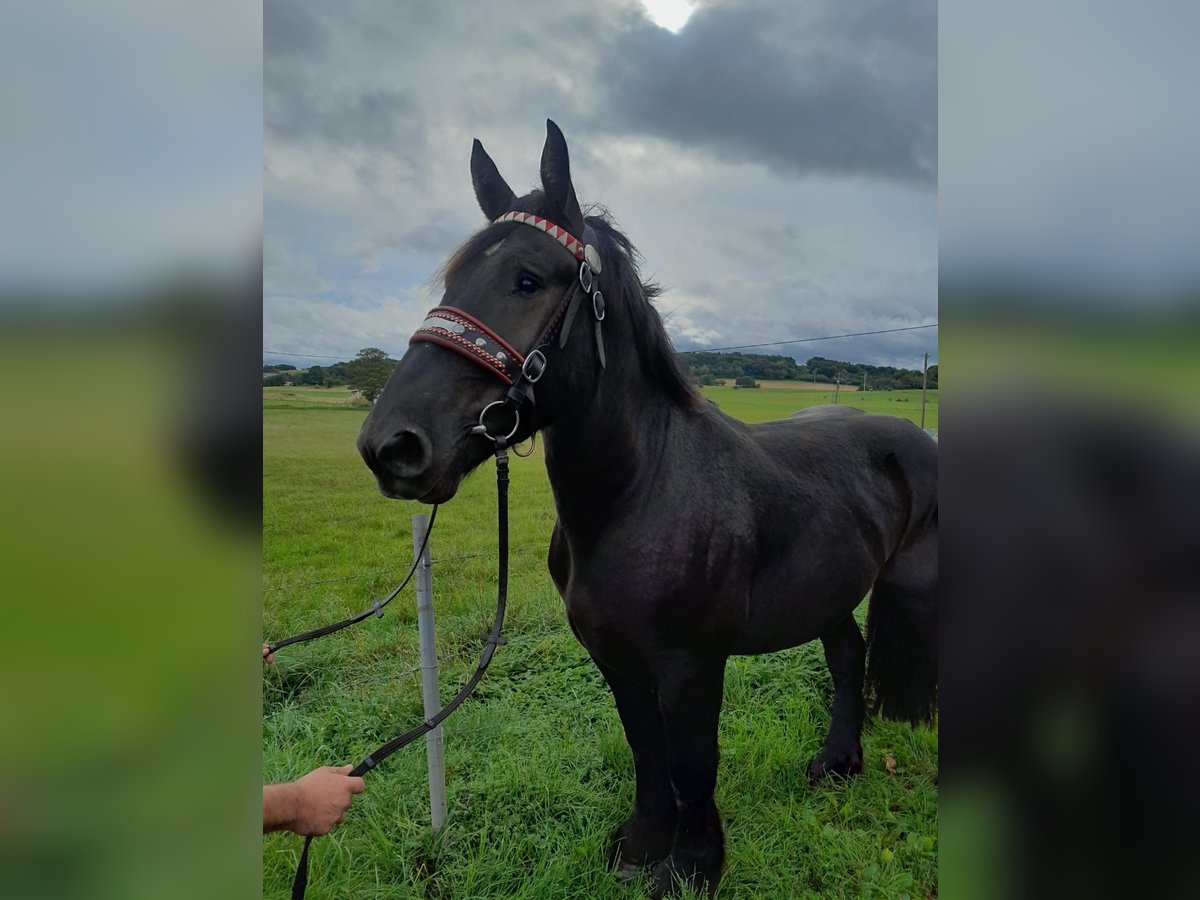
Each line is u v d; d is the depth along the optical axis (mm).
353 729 2736
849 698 2652
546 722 2785
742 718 2783
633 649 1743
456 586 4359
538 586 4270
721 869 1942
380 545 5289
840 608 2148
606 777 2457
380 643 3535
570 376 1562
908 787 2500
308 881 1931
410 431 1356
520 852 2102
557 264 1515
